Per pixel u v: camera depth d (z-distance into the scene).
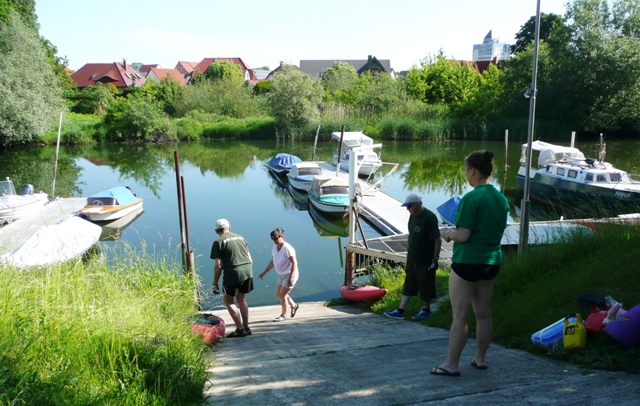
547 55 51.72
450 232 3.87
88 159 39.78
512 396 3.40
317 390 3.91
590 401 3.23
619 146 42.75
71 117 54.44
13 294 4.72
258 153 45.12
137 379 3.66
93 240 15.52
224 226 7.30
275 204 25.80
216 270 7.14
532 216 22.23
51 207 21.81
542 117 52.22
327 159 41.25
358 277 13.80
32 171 33.28
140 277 8.73
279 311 9.84
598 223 9.05
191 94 63.62
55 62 64.94
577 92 49.31
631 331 4.27
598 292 5.81
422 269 7.37
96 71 87.25
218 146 49.78
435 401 3.42
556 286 6.35
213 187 30.19
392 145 48.50
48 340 3.86
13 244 11.63
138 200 22.73
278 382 4.23
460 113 56.88
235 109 62.91
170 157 41.91
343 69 77.00
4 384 3.11
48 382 3.29
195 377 4.08
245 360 5.27
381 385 3.89
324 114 57.03
